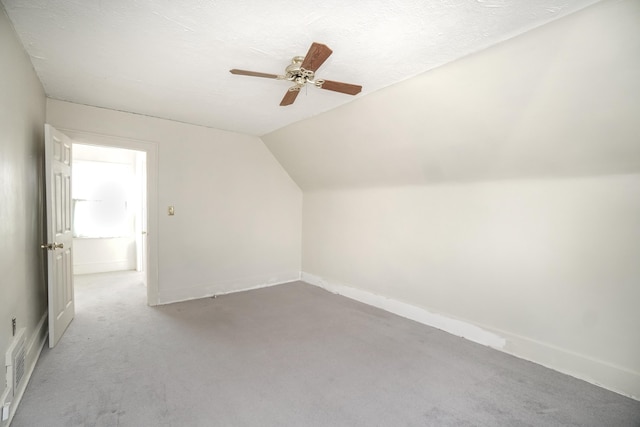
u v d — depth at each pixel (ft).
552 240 7.78
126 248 17.99
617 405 6.27
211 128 12.93
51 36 6.15
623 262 6.77
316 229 15.28
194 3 5.07
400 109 8.86
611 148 6.49
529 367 7.75
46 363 7.44
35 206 8.00
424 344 8.95
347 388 6.70
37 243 8.21
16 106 6.23
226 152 13.42
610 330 6.92
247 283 14.35
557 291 7.71
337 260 14.15
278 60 7.07
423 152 9.68
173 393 6.40
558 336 7.69
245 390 6.56
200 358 7.85
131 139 11.10
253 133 13.82
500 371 7.54
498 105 7.16
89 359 7.68
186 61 7.16
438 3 4.98
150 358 7.79
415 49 6.45
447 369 7.57
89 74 7.89
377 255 12.32
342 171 12.87
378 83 8.18
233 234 13.80
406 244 11.27
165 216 11.98
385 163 11.06
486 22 5.49
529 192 8.18
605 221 6.98
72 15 5.45
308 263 15.80
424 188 10.69
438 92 7.79
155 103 10.02
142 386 6.61
